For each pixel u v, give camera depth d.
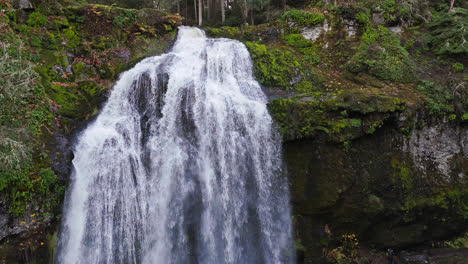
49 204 6.52
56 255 6.53
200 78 9.29
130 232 7.34
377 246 8.14
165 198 7.60
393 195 7.71
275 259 7.66
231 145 7.90
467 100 8.64
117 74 10.02
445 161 8.35
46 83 8.30
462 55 10.25
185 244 7.41
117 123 8.41
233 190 7.72
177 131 8.05
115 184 7.57
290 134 7.53
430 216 8.07
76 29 10.30
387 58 10.42
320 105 7.63
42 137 6.98
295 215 7.73
